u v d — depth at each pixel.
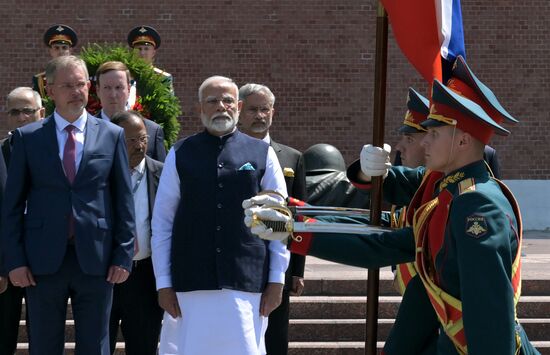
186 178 5.84
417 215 4.39
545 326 8.80
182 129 18.09
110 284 6.15
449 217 4.15
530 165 18.53
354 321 8.78
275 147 6.99
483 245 3.91
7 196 6.07
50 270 5.96
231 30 18.16
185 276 5.74
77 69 6.16
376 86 4.87
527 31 18.47
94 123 6.25
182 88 18.09
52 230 5.99
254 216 4.43
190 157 5.89
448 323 4.18
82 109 6.23
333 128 18.28
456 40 4.81
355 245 4.44
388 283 9.29
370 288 4.88
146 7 18.08
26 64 18.02
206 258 5.73
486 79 18.48
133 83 9.12
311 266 10.62
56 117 6.19
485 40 18.45
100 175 6.13
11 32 18.00
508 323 3.85
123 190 6.21
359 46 18.28
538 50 18.47
